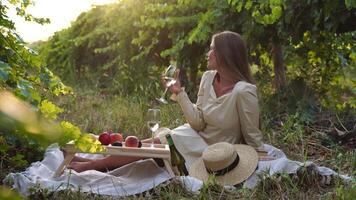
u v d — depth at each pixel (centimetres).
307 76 623
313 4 493
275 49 646
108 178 332
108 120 545
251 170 334
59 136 43
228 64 358
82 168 357
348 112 535
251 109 349
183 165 348
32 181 321
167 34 783
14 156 373
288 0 507
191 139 356
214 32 629
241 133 360
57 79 291
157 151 329
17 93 194
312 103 548
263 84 661
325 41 550
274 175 328
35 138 42
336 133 475
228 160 331
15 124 40
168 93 695
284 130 495
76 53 991
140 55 770
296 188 318
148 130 510
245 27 590
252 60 724
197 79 810
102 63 966
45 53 1041
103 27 902
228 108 353
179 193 311
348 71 594
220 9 598
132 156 329
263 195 309
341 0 469
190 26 717
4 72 155
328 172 341
